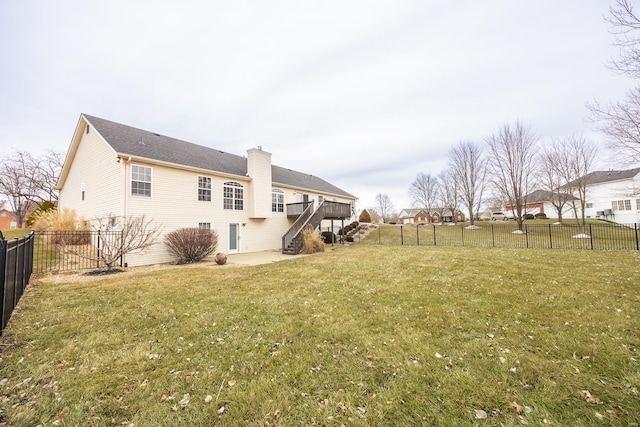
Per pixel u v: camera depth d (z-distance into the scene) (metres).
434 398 2.39
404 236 21.08
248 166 16.22
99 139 12.32
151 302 5.43
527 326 3.88
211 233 12.48
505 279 6.57
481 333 3.69
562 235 17.55
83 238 11.94
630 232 17.27
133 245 10.48
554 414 2.15
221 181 14.59
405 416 2.18
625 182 25.08
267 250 16.97
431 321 4.16
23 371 2.95
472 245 14.95
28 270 7.25
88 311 4.90
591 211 28.34
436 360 3.02
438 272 7.55
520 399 2.33
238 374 2.87
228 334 3.89
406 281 6.69
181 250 11.36
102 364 3.09
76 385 2.69
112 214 11.02
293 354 3.27
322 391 2.54
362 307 4.91
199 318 4.53
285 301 5.39
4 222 38.81
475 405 2.29
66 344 3.59
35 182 24.03
